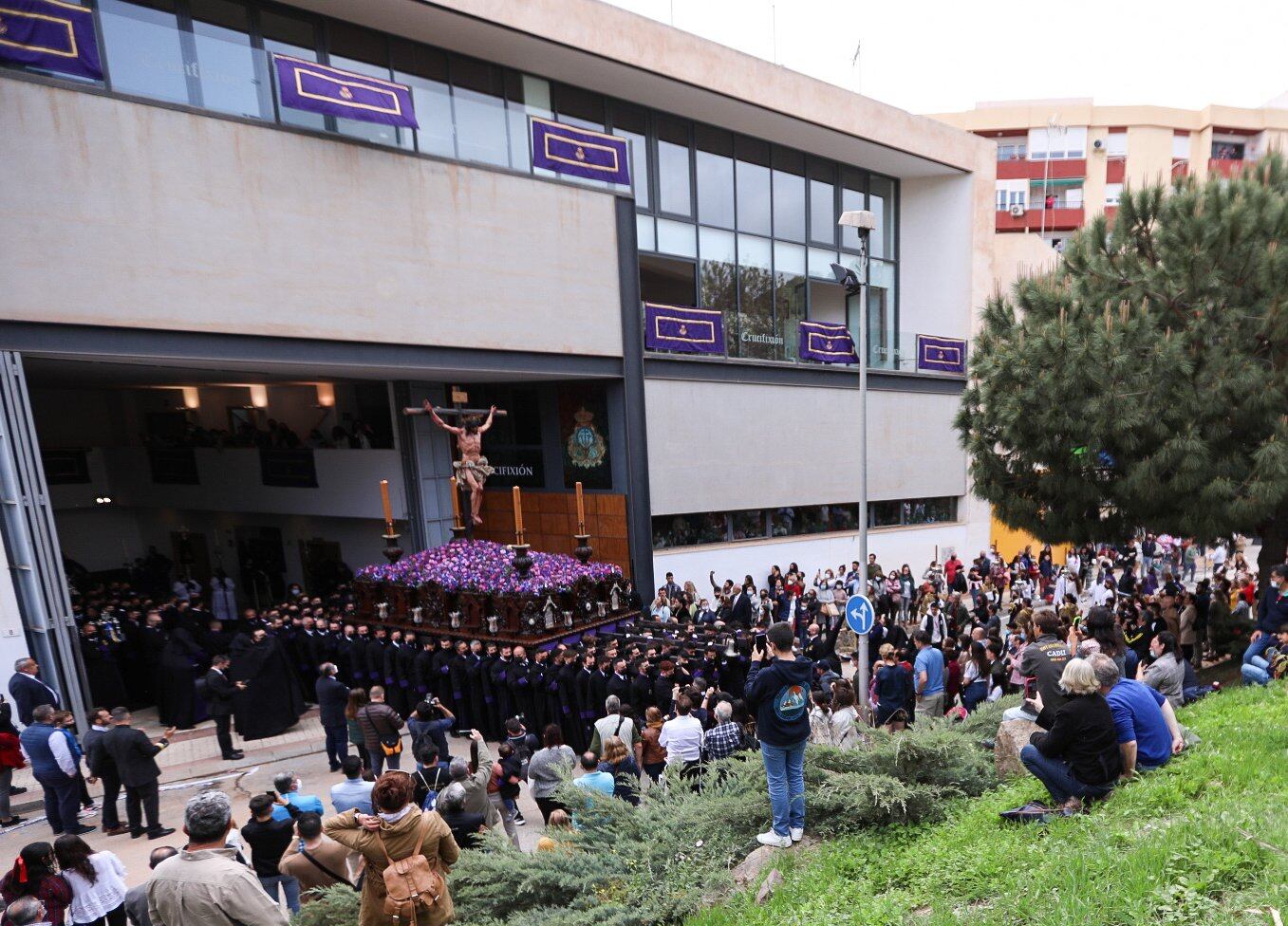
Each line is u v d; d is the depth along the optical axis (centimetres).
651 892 495
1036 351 1110
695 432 1986
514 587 1333
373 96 1396
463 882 529
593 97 1900
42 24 1110
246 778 1052
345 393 2059
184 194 1243
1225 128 4553
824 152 2352
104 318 1174
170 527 2542
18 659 1077
